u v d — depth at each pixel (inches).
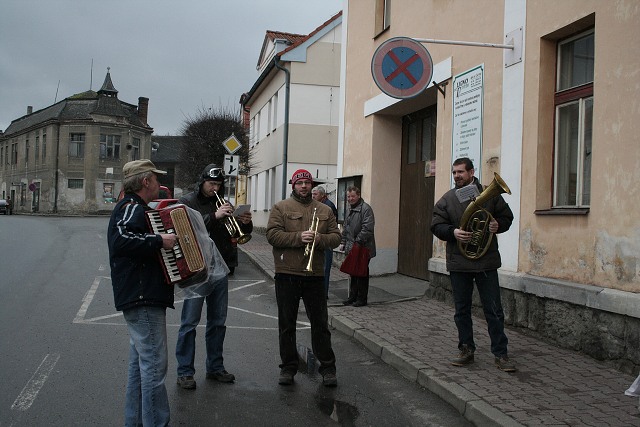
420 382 239.6
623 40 248.1
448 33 396.5
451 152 388.5
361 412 206.4
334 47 995.3
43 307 368.8
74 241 869.2
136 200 173.2
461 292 248.5
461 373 237.5
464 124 372.5
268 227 233.9
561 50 303.3
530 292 295.4
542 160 302.2
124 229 161.3
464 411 205.0
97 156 2202.3
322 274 235.3
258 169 1259.2
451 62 391.2
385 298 416.5
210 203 241.4
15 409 196.9
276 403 212.5
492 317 242.7
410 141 515.8
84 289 444.1
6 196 2625.5
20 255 665.0
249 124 1423.5
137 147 2325.3
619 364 242.2
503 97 332.5
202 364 260.1
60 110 2246.6
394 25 481.7
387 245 527.5
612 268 251.0
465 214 235.8
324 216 235.5
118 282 167.3
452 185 386.0
